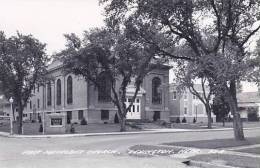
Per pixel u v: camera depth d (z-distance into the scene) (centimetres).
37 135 4084
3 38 4366
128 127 5131
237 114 2505
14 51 4378
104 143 2834
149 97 6538
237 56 2200
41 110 7569
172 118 7969
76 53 4556
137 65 3228
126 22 2431
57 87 6850
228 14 2442
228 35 2539
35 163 1602
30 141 3216
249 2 2422
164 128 5338
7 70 4412
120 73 4709
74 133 4344
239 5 2406
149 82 6550
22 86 4578
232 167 1439
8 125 6350
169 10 2255
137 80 4644
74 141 3131
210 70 2206
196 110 7812
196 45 2578
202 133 4044
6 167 1472
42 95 7556
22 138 3719
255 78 2166
